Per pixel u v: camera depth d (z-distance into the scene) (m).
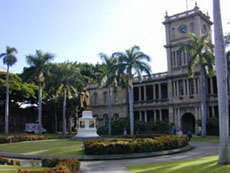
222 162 14.81
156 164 17.22
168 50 62.75
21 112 76.31
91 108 76.38
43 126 77.00
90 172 16.08
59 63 56.69
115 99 72.12
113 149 21.97
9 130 73.56
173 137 26.89
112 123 57.69
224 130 15.28
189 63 44.66
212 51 49.25
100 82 54.22
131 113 47.62
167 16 63.59
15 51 54.44
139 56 46.97
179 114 60.19
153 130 53.62
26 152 24.88
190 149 27.55
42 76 54.66
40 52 55.22
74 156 21.70
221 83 15.98
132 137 41.16
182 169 13.89
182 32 61.19
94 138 34.56
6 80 58.94
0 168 13.58
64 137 42.91
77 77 56.50
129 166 17.56
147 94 72.94
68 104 69.31
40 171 11.38
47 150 25.45
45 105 72.31
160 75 65.88
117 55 48.06
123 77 47.75
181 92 60.69
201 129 48.72
